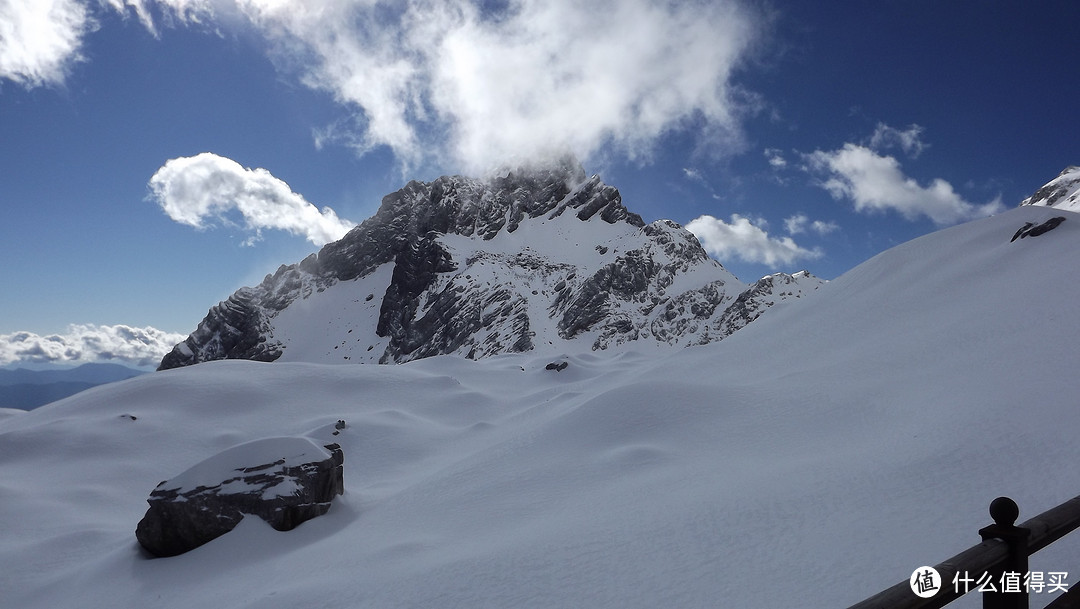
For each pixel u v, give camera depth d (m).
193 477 40.38
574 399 86.94
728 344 106.19
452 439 81.88
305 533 39.34
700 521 25.50
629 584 20.67
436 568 25.62
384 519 40.53
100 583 37.50
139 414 93.62
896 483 25.27
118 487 69.38
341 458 44.78
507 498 40.22
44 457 77.81
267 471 41.00
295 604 24.94
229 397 103.44
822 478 28.44
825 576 18.06
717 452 42.94
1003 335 55.41
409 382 118.56
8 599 39.88
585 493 38.06
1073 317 52.78
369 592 24.44
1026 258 81.31
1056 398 32.66
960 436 30.08
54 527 54.53
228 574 35.19
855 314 93.00
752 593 18.02
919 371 53.28
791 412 49.53
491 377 136.88
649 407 54.03
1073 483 21.30
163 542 38.50
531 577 22.80
